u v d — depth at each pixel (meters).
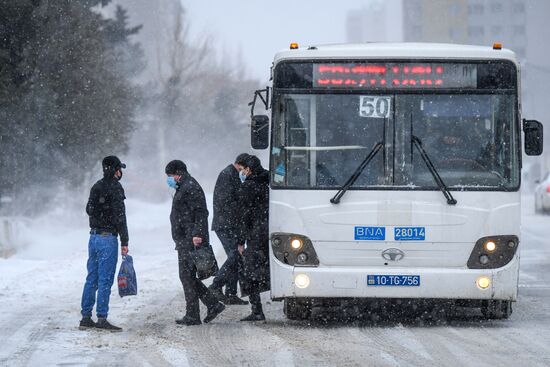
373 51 23.41
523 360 18.91
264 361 18.95
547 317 25.33
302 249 22.94
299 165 23.19
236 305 28.28
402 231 22.73
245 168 24.38
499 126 23.17
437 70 23.31
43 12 62.38
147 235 58.94
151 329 23.34
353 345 20.89
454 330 23.12
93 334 22.44
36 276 33.94
